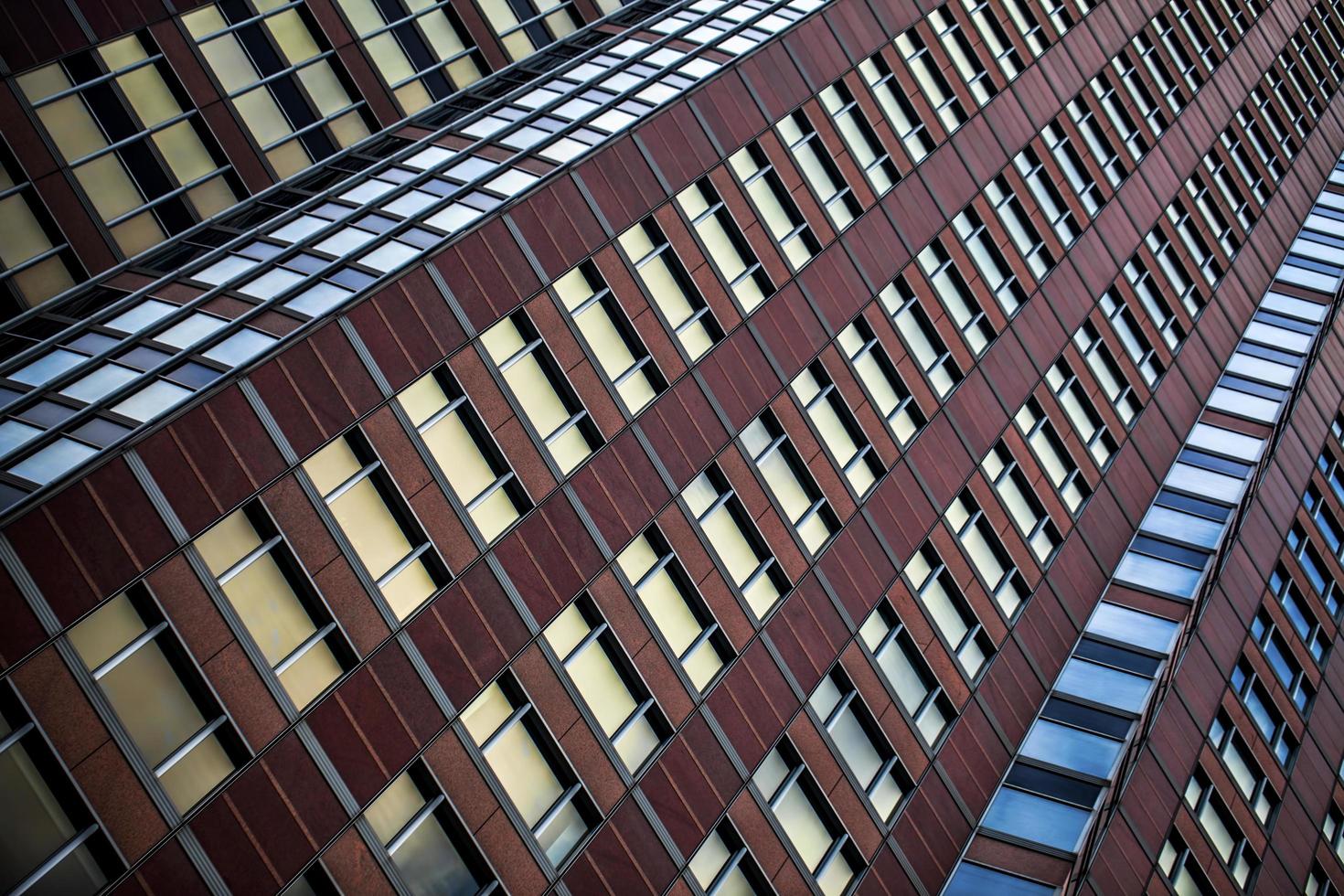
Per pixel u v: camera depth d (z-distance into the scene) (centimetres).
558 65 3628
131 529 1759
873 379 3197
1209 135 5300
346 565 2012
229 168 2917
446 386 2280
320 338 2091
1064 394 3875
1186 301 4650
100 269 2658
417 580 2116
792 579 2764
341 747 1914
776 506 2802
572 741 2238
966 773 3012
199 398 1903
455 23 3544
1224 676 3484
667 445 2612
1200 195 5056
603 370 2550
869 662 2861
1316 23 6769
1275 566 3941
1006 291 3806
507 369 2377
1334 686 3956
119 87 2780
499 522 2269
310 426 2028
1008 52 4322
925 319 3441
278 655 1892
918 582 3088
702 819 2391
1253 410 4412
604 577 2397
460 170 2756
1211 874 3120
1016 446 3569
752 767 2523
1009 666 3259
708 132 3027
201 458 1872
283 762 1839
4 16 2625
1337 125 6506
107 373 2080
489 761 2111
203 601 1816
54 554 1669
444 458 2217
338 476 2055
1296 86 6294
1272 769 3519
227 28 3003
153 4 2875
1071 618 3519
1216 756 3322
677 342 2733
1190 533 3875
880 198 3462
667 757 2377
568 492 2389
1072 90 4547
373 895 1888
